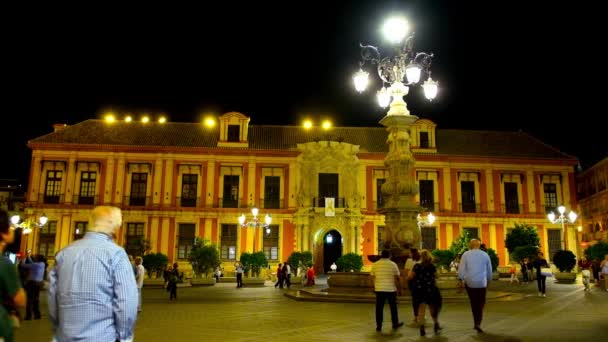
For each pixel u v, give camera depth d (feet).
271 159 127.44
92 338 10.88
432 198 129.39
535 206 130.11
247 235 123.24
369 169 128.88
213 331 31.96
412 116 54.65
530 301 51.98
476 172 131.03
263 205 125.29
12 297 12.19
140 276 45.80
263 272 120.67
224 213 124.06
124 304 11.12
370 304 49.49
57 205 120.57
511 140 140.87
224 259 122.62
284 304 51.44
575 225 129.39
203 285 94.32
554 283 91.20
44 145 122.62
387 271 32.65
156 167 124.77
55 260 11.75
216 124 138.51
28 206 120.26
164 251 121.60
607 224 131.64
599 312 41.50
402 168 54.29
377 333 30.89
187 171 125.70
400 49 56.08
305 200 125.18
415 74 53.72
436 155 129.80
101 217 12.22
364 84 57.31
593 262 89.81
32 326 34.99
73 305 10.97
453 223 127.75
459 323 35.04
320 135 135.33
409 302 49.85
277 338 29.09
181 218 123.44
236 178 126.62
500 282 95.40
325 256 128.98
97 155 124.16
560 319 36.81
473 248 32.09
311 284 89.20
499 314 40.24
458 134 141.38
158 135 131.03
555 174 132.05
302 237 121.29
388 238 53.78
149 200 123.34
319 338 29.04
